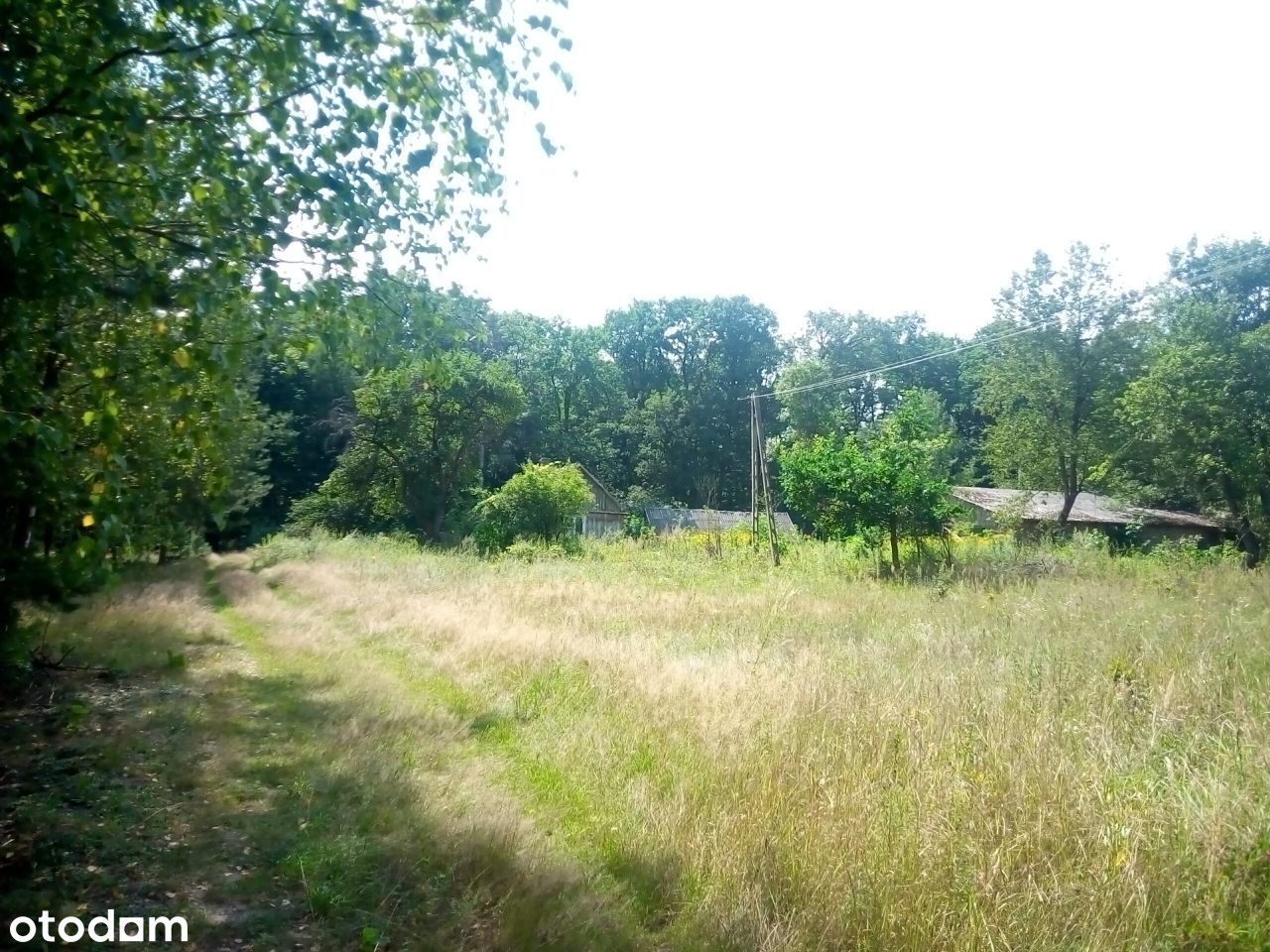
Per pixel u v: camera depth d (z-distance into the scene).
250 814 5.42
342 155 4.93
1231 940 3.62
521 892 4.34
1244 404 29.72
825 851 4.35
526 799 5.76
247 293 5.07
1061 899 3.79
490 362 45.62
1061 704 6.49
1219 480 30.89
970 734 5.83
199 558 27.83
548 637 10.70
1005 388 34.66
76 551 4.67
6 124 3.62
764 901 4.13
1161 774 5.17
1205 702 6.30
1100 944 3.54
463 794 5.76
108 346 5.34
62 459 4.88
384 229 5.29
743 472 69.12
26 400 4.15
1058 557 21.25
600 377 67.06
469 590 16.78
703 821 4.95
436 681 9.13
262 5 4.61
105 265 5.02
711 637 11.19
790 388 54.56
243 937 3.97
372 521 44.94
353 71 4.82
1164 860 4.06
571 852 4.93
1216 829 4.18
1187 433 30.08
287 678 9.55
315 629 12.89
